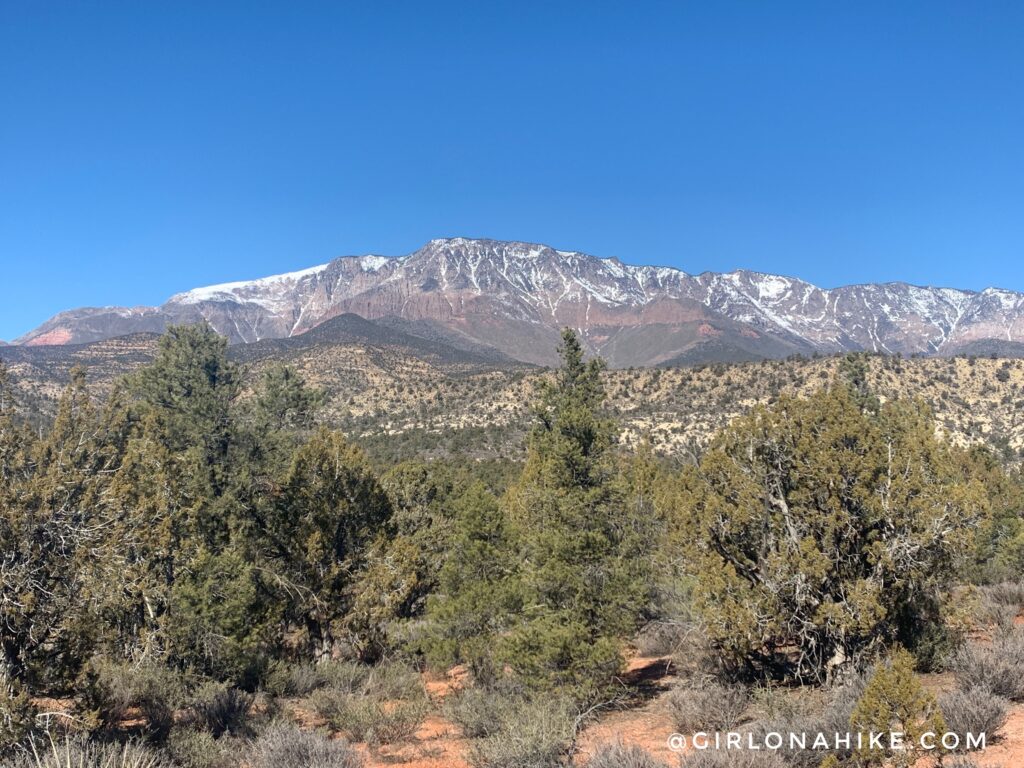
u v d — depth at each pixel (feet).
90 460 38.58
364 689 59.47
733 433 47.57
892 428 53.26
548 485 61.11
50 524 34.32
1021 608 59.06
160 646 52.44
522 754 33.73
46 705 37.52
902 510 40.96
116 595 36.81
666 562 59.98
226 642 58.03
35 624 33.65
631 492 59.82
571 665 47.85
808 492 43.57
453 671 69.31
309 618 75.46
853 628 39.99
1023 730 30.78
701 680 44.42
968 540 40.09
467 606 57.88
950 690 37.19
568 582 52.03
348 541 78.54
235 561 66.28
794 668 45.83
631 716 45.75
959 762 25.79
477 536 61.98
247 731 45.39
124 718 46.09
